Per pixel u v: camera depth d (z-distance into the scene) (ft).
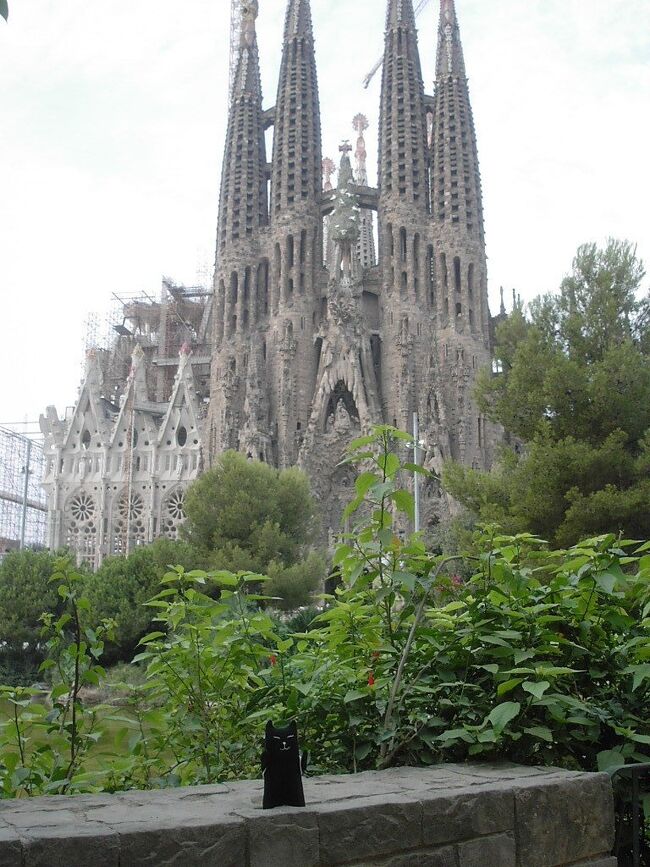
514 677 24.52
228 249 302.45
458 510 242.37
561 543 98.37
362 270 302.04
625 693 25.29
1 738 27.89
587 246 114.62
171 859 15.38
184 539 197.16
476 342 280.92
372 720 26.17
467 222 291.58
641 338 111.55
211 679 29.07
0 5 16.69
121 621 157.17
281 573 173.27
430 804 18.15
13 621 157.58
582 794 20.56
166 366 360.48
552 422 106.42
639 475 98.02
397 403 275.59
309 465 264.52
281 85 318.45
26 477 365.81
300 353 287.07
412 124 305.12
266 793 17.49
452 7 317.83
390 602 26.89
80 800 18.69
